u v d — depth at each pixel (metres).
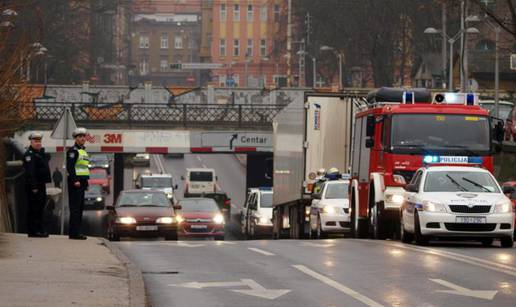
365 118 75.12
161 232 82.00
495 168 132.88
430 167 62.28
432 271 44.16
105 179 194.12
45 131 147.50
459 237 60.25
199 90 181.75
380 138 69.94
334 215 85.12
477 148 67.81
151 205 84.50
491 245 62.22
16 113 68.12
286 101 182.38
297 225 96.19
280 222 107.88
